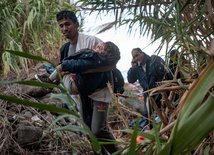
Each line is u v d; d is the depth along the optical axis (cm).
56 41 443
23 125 249
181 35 109
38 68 379
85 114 238
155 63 168
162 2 124
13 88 310
